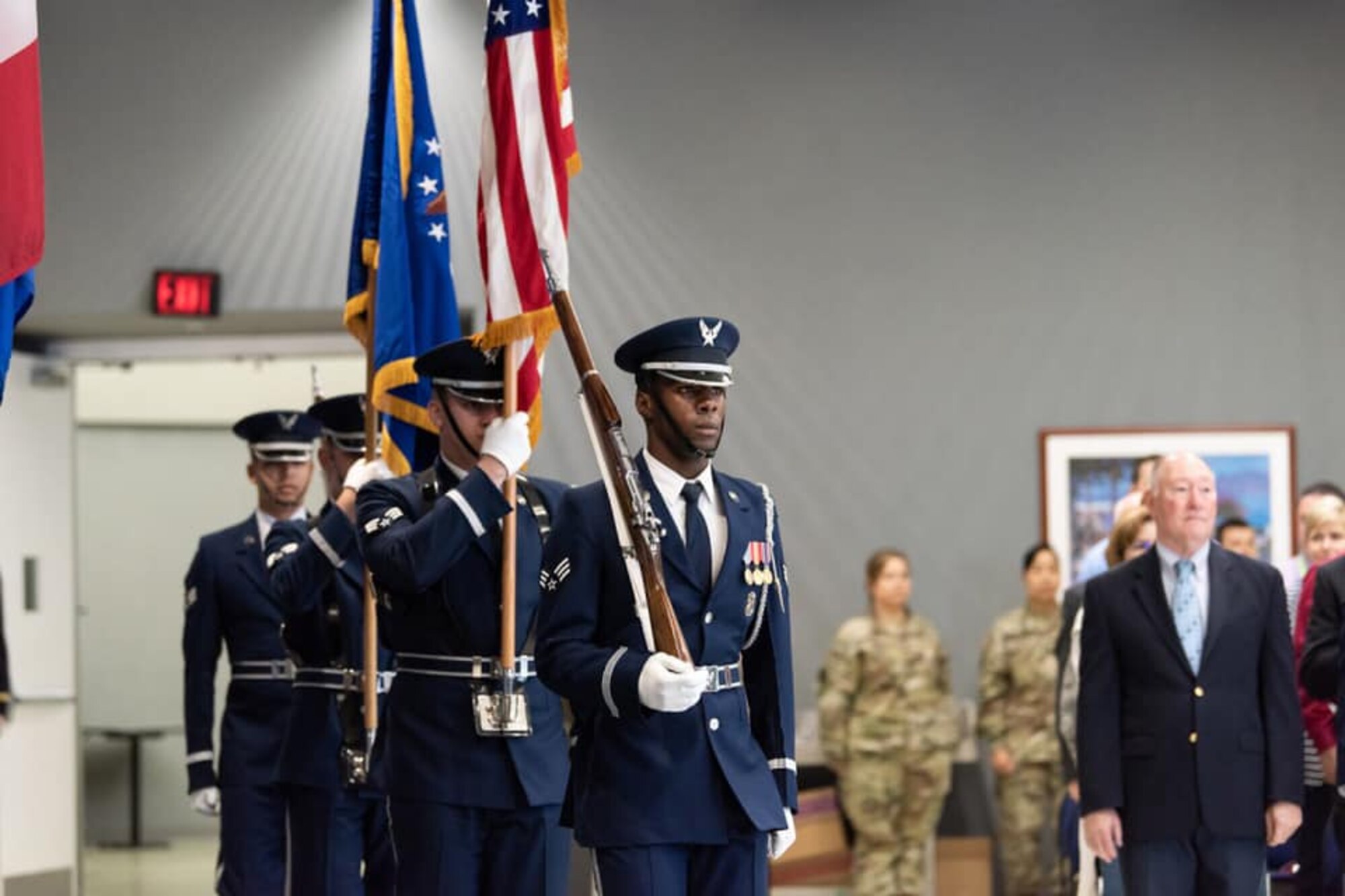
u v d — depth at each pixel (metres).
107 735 21.50
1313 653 9.81
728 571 6.50
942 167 15.96
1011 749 14.93
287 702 10.70
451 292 9.34
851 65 16.02
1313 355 15.77
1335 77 15.81
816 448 15.98
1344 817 9.13
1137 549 11.23
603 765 6.43
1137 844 8.77
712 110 16.06
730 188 16.03
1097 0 15.91
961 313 15.95
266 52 16.06
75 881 16.33
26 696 16.14
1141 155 15.88
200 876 18.28
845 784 14.69
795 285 16.00
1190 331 15.84
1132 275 15.87
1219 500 15.80
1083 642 8.95
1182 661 8.74
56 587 16.50
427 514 7.22
